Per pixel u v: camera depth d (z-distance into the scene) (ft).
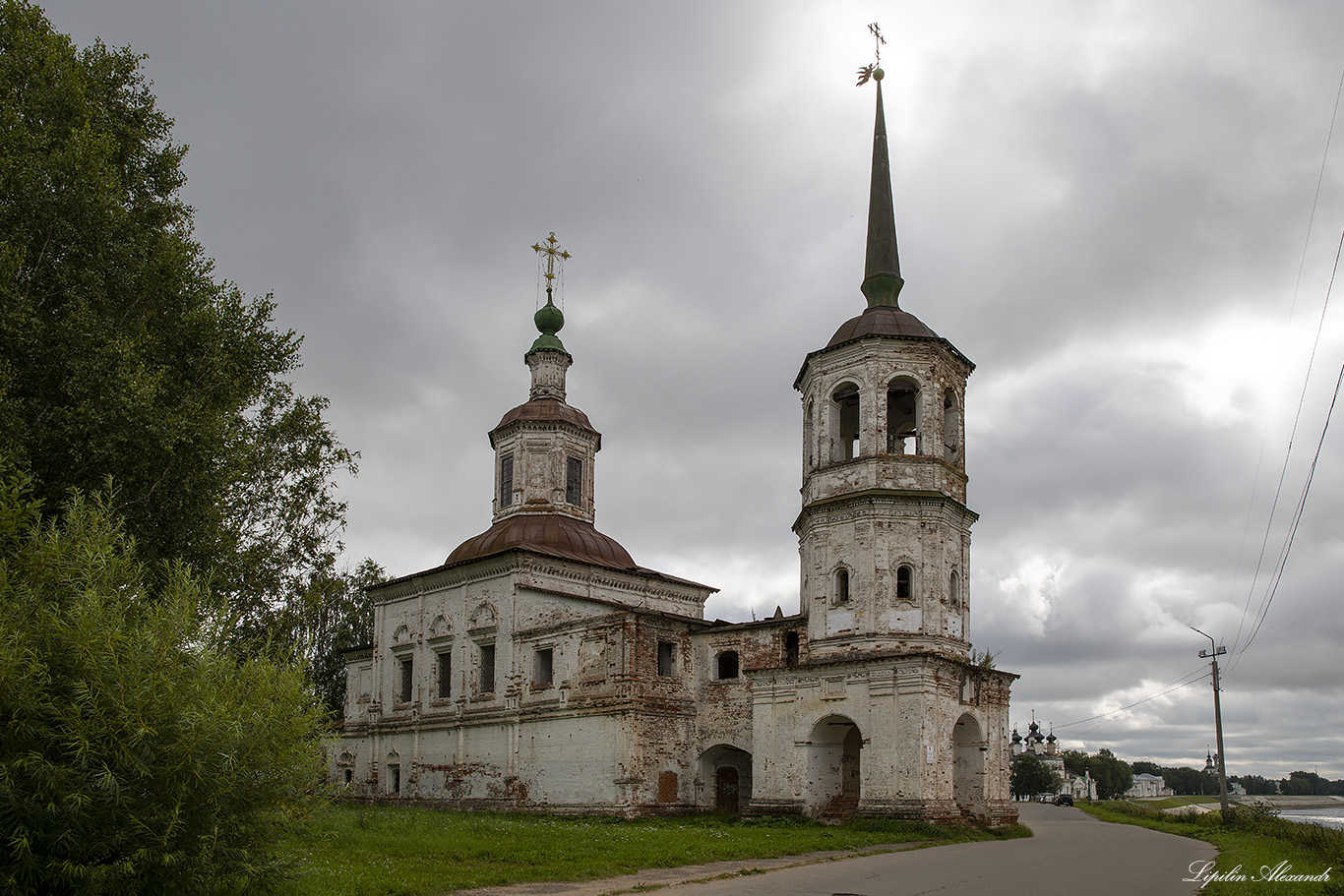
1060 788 357.20
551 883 56.08
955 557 112.16
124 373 70.64
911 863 69.72
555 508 155.84
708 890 53.88
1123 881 59.98
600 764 118.83
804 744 106.83
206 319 83.71
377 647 157.58
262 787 42.83
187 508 79.71
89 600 40.27
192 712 39.81
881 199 127.75
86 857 37.42
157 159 87.56
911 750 98.48
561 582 140.97
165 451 74.69
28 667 37.58
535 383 167.73
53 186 73.36
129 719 38.27
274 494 101.19
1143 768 558.15
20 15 78.79
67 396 71.92
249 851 42.16
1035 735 377.50
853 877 60.18
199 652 43.57
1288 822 109.19
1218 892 53.26
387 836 77.51
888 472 110.93
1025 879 60.03
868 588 107.65
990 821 107.76
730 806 124.67
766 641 120.67
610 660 121.19
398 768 148.56
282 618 98.68
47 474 71.00
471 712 137.28
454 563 143.64
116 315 78.79
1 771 35.68
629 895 51.85
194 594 46.52
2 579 40.09
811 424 120.47
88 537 45.14
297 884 46.88
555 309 171.22
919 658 99.96
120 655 40.16
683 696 124.77
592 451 165.07
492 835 82.02
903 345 114.52
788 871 63.57
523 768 128.16
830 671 106.32
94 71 84.17
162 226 86.79
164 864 38.29
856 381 115.03
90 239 75.31
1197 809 203.62
